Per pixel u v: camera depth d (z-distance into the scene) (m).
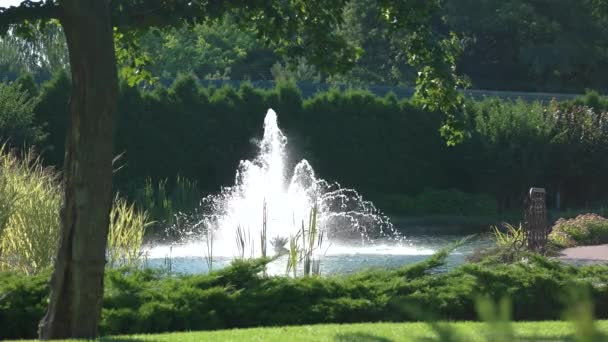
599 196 47.88
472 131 45.78
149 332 11.34
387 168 44.38
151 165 39.81
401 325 10.97
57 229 14.84
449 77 13.77
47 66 70.19
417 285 12.65
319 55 13.84
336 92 44.12
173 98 40.75
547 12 70.56
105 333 11.06
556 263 13.70
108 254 16.80
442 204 43.38
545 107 48.97
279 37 13.55
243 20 13.73
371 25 67.69
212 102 41.50
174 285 12.16
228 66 73.38
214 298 11.85
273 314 11.96
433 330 1.65
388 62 68.06
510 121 46.25
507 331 1.38
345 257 24.06
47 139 37.91
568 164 46.59
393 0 13.45
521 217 42.12
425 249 27.41
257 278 12.52
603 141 47.28
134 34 13.72
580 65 71.56
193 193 35.47
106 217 10.02
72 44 9.74
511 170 45.78
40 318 11.28
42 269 14.48
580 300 1.37
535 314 12.80
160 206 33.41
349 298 12.27
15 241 14.80
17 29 12.91
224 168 41.19
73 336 10.03
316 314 12.03
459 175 46.00
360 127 44.03
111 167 9.95
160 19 11.26
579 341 1.34
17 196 14.85
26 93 35.81
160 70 70.00
